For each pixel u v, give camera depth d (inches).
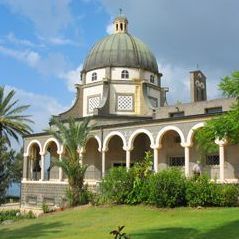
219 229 621.0
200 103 1596.9
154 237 601.3
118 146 1668.3
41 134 1786.4
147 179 1026.7
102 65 1824.6
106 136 1537.9
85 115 1824.6
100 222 855.1
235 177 1283.2
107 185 1085.1
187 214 840.3
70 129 1291.8
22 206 1771.7
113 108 1758.1
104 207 1050.1
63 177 1701.5
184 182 944.3
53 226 868.0
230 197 917.2
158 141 1389.0
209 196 913.5
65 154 1684.3
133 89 1788.9
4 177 1349.7
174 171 984.9
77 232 749.3
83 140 1284.4
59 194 1611.7
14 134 1765.5
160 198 943.0
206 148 1074.1
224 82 898.7
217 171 1323.8
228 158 1305.4
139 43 1914.4
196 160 1380.4
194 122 1305.4
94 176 1663.4
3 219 1386.6
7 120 1711.4
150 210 935.7
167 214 868.6
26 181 1782.7
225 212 808.9
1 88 1733.5
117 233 340.8
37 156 1868.8
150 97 1831.9
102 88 1771.7
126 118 1697.8
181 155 1459.2
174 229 657.0
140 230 677.9
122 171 1074.7
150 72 1878.7
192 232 618.8
